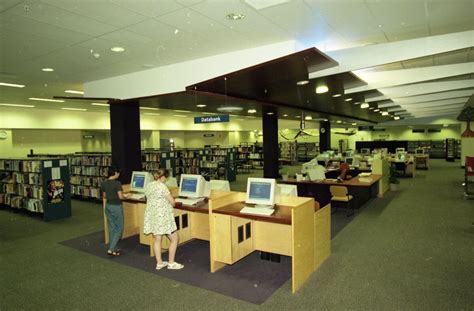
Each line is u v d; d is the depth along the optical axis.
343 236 5.88
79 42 4.61
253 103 8.73
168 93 6.25
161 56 5.52
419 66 6.82
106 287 4.09
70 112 13.16
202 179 5.24
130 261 4.96
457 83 8.66
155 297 3.79
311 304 3.53
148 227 4.55
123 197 5.72
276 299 3.66
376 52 5.05
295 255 3.82
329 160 13.15
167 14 3.64
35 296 3.89
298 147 25.11
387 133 27.12
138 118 7.84
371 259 4.74
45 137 13.82
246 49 5.16
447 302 3.47
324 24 4.07
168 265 4.64
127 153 7.53
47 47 4.80
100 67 6.21
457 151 22.95
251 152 20.03
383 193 9.83
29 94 8.97
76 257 5.20
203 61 5.71
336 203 8.26
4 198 9.12
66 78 7.13
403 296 3.63
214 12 3.61
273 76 5.39
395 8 3.59
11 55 5.21
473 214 7.30
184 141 21.58
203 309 3.49
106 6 3.38
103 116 14.43
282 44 4.82
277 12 3.65
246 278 4.25
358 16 3.82
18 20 3.73
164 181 4.71
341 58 5.36
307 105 10.46
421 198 9.31
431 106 14.15
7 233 6.68
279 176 14.28
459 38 4.50
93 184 9.97
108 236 5.84
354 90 7.82
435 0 3.37
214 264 4.47
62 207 7.96
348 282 4.02
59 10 3.46
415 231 6.07
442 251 4.98
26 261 5.05
